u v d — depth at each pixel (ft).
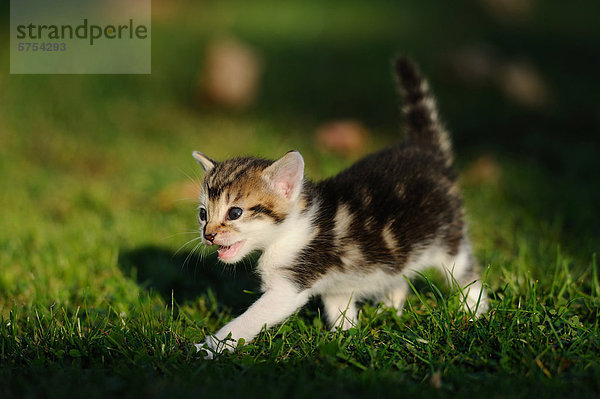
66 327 17.62
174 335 17.51
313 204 18.81
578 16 81.82
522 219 28.55
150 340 16.98
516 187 32.73
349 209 18.92
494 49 60.59
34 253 24.75
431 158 21.29
